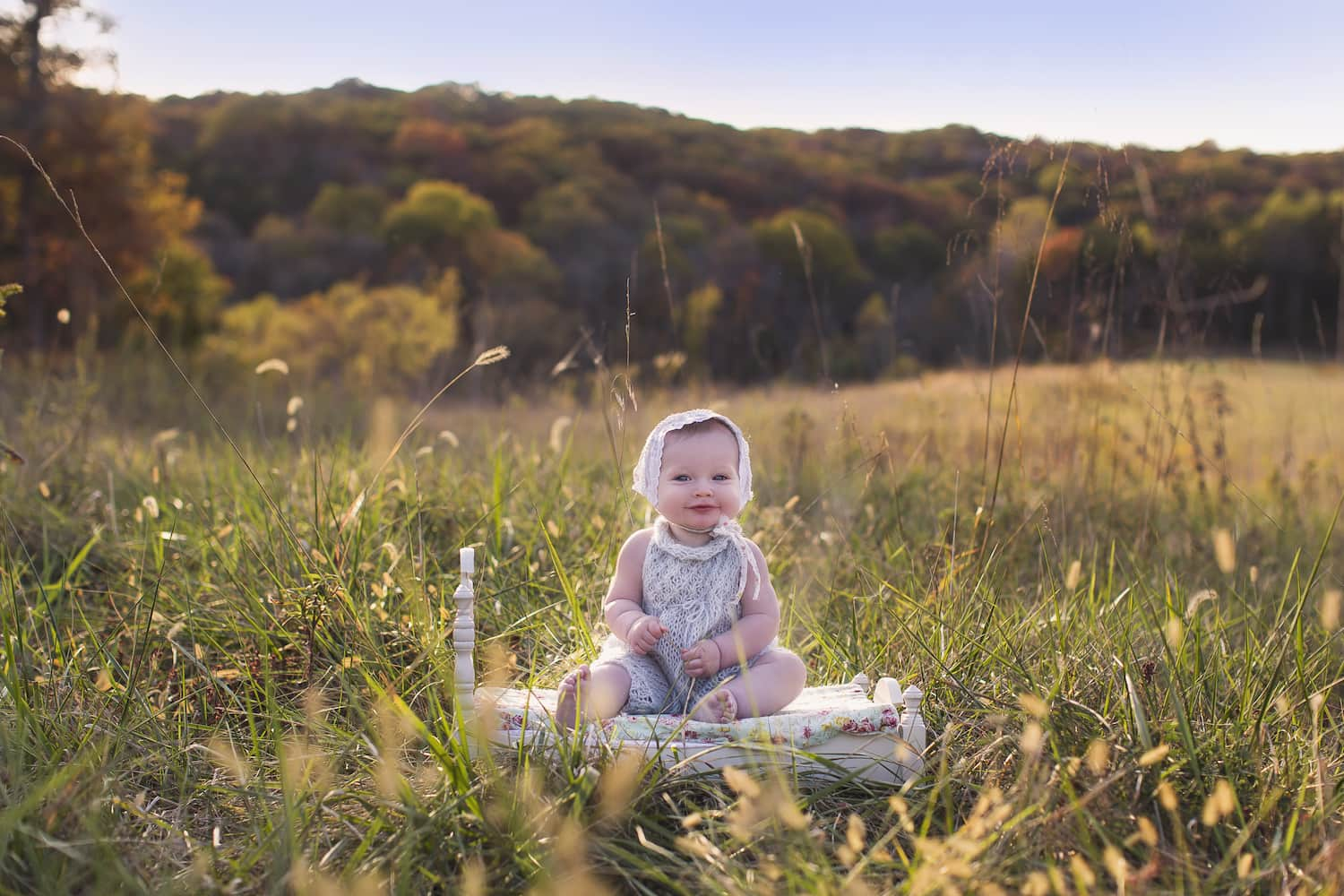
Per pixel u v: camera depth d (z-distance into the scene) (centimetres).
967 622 382
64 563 498
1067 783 249
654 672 332
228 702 361
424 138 5188
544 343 3123
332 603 377
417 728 284
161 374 1168
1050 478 592
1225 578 501
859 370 2211
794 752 289
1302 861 252
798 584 484
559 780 279
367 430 883
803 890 234
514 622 414
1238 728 307
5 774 281
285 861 243
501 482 520
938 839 274
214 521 482
